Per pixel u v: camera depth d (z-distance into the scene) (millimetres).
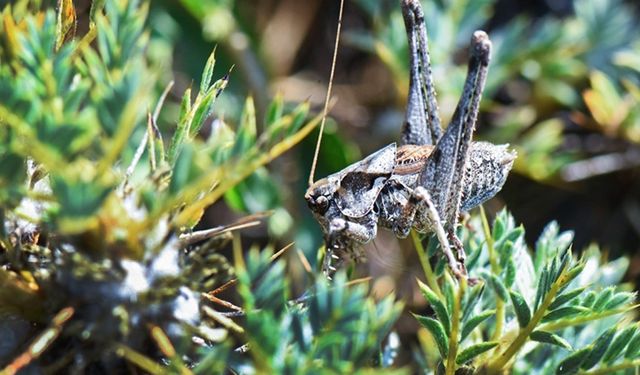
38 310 172
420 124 240
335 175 235
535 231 266
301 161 259
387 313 173
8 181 155
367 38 259
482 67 228
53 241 172
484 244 212
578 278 209
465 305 197
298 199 257
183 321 173
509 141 262
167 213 173
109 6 173
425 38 238
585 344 205
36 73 158
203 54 268
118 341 167
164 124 254
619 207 265
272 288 169
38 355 172
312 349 163
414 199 226
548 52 259
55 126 143
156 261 171
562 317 196
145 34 172
